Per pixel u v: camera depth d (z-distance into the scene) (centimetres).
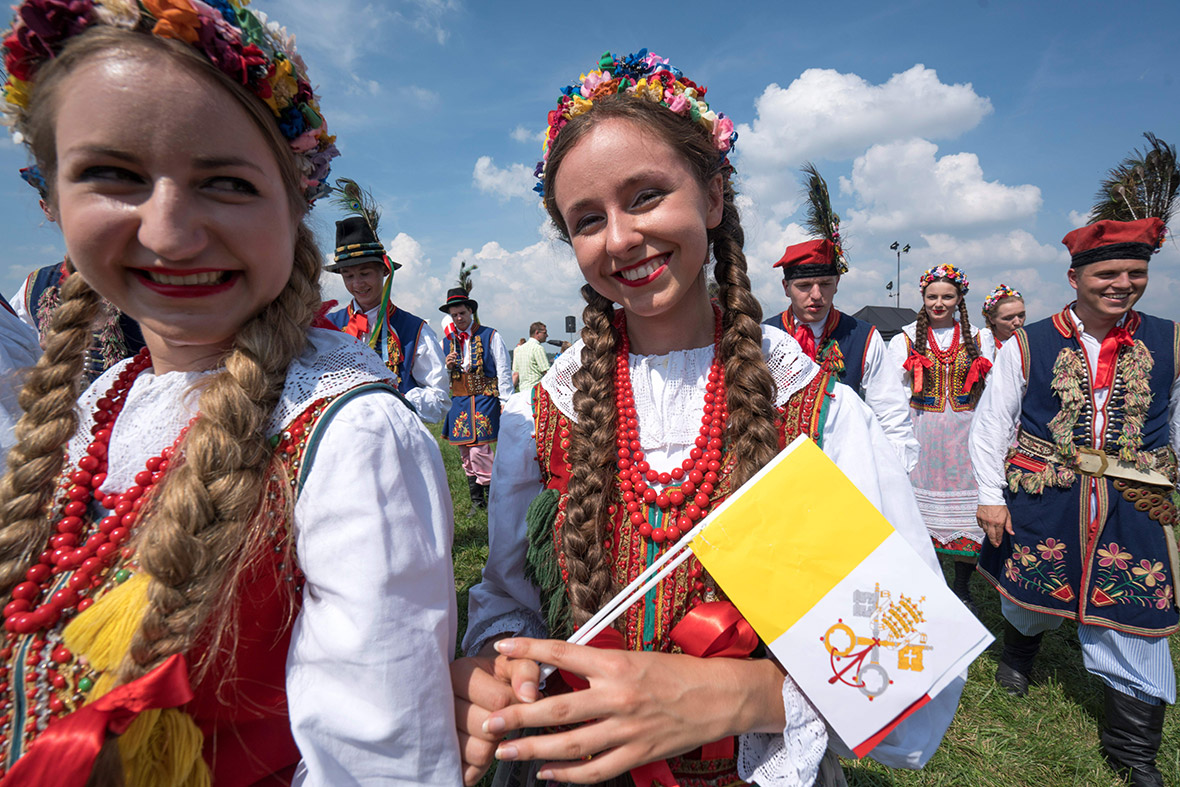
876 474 102
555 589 108
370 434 76
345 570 71
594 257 101
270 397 80
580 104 101
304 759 71
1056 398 244
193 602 70
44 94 69
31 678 73
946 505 380
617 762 80
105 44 66
